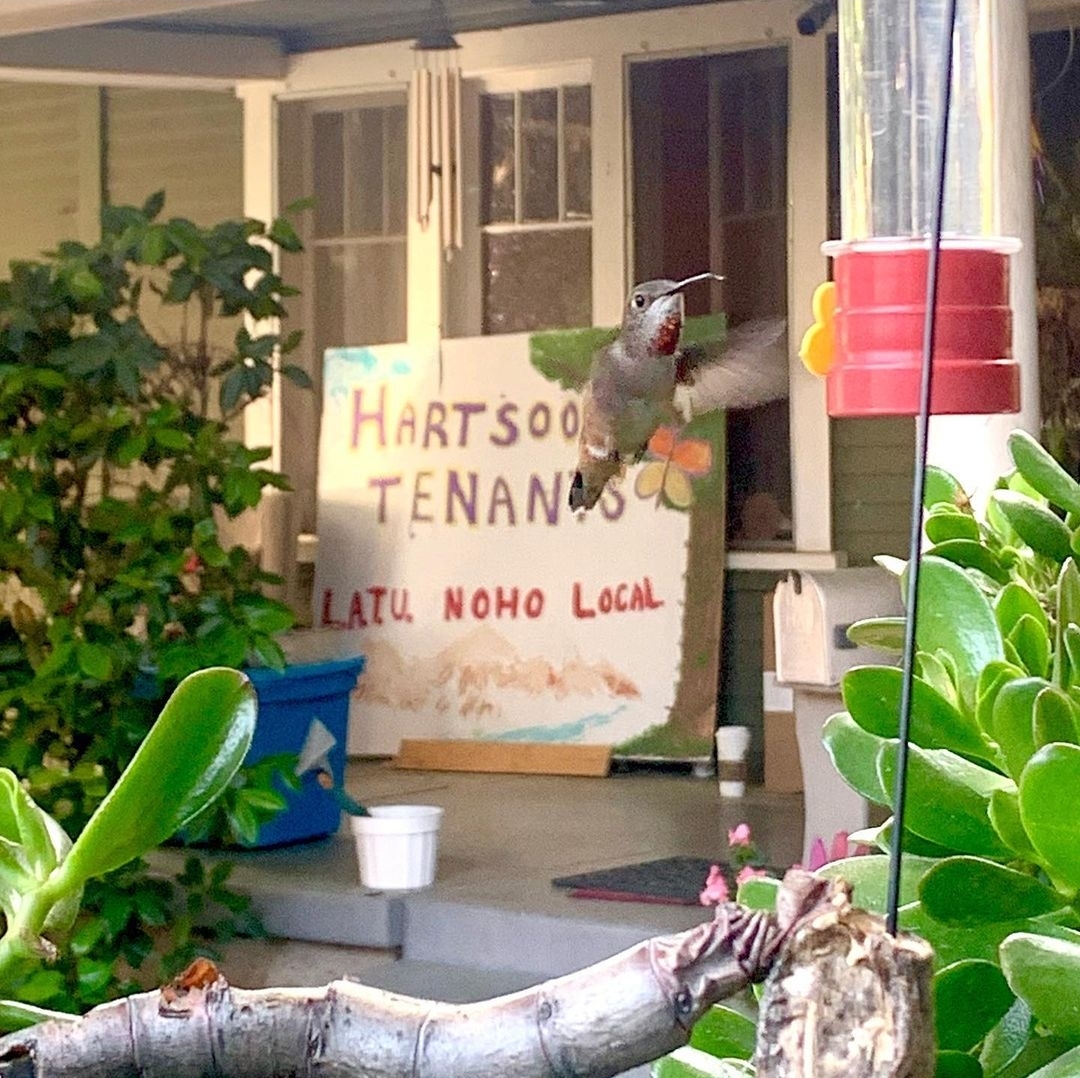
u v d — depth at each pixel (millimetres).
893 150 1846
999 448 2490
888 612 4719
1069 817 811
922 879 876
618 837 5164
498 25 6738
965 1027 901
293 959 4527
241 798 4027
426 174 6832
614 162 6551
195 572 4734
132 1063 750
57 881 801
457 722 6520
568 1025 721
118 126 7363
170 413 4441
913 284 1534
